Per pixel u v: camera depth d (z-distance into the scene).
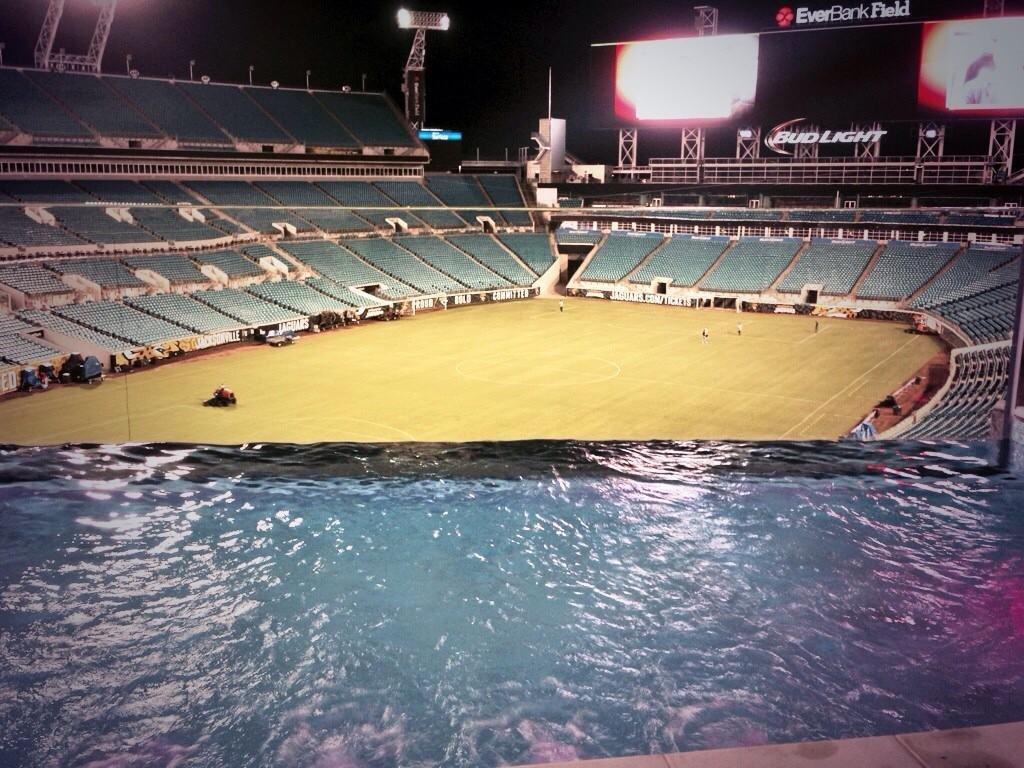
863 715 5.42
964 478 9.57
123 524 8.21
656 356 56.81
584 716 5.45
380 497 8.95
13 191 66.00
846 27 68.62
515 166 113.38
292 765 5.03
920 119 67.56
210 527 8.20
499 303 83.75
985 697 5.59
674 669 5.93
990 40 63.94
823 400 44.88
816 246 82.88
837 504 8.83
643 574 7.32
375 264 81.25
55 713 5.48
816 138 74.06
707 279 82.81
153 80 81.81
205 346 59.31
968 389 43.25
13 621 6.51
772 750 4.47
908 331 66.81
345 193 89.19
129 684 5.78
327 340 63.09
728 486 9.28
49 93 72.75
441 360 55.41
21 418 40.78
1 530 8.06
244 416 41.22
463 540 7.99
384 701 5.61
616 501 8.87
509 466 9.81
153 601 6.84
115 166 73.69
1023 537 8.06
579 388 47.56
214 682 5.81
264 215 79.50
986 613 6.66
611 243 93.00
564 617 6.61
